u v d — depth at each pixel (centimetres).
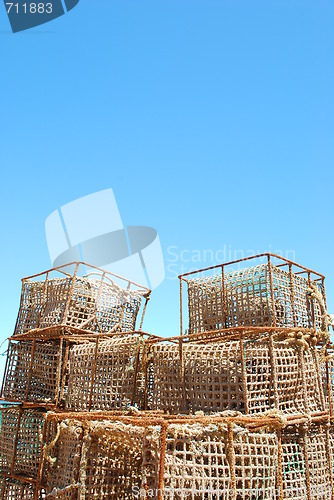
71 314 1235
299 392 909
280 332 944
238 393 867
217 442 700
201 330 1148
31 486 1130
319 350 1029
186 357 984
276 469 762
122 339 1140
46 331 1223
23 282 1391
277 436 784
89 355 1183
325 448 933
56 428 961
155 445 662
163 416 827
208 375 932
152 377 1123
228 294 1101
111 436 777
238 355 893
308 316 1090
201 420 693
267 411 804
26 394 1241
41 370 1265
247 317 1045
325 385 1037
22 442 1193
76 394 1174
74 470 782
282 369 893
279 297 1018
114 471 813
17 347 1346
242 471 703
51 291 1295
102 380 1132
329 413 970
